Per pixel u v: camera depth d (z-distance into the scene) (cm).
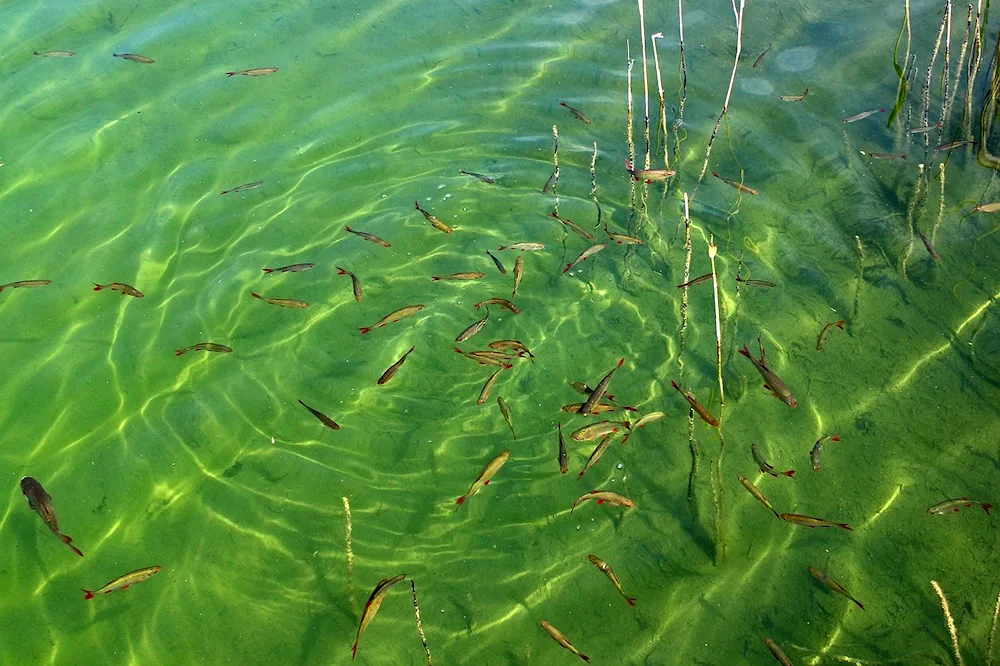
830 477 443
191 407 493
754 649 379
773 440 462
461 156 662
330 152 666
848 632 382
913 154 618
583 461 463
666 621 393
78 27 773
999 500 423
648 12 794
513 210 619
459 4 815
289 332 539
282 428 487
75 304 547
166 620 403
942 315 513
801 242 568
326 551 429
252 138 672
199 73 729
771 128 657
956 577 397
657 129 607
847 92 679
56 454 470
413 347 530
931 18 748
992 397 469
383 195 632
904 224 566
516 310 529
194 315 543
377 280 572
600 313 543
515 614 400
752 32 756
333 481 461
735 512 432
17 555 427
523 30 780
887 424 462
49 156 644
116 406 494
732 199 604
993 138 624
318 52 758
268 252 586
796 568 408
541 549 425
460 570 419
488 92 715
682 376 498
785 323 520
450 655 387
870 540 415
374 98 711
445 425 488
